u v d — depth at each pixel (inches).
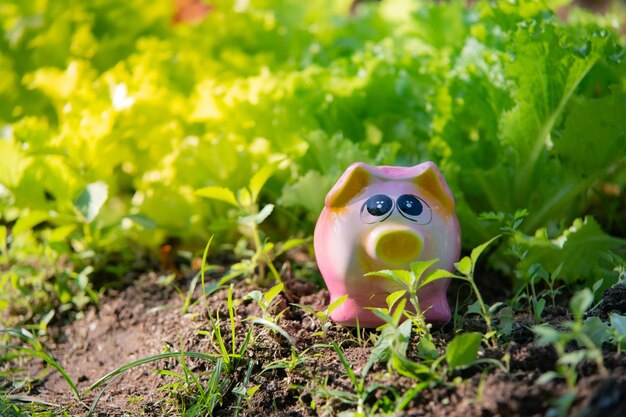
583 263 31.6
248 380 28.2
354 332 29.4
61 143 36.9
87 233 36.9
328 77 37.3
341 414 25.7
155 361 30.7
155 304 34.5
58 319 35.1
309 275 34.2
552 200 33.8
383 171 28.3
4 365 32.9
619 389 23.5
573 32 34.9
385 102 37.6
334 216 28.2
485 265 35.0
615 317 26.6
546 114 32.8
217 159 36.5
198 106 37.6
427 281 26.4
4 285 36.5
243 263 32.3
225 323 30.7
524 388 24.5
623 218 36.2
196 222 37.4
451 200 28.1
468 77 34.7
